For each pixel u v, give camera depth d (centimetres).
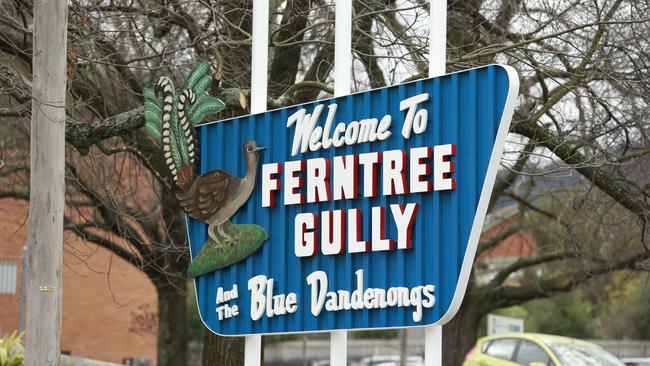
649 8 1667
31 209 1154
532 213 2941
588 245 2581
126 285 3794
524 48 1566
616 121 1661
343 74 1229
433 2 1158
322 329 1194
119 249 2078
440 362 1107
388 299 1130
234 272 1298
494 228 3491
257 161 1284
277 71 1817
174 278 2189
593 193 2164
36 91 1170
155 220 2223
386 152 1149
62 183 1164
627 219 2048
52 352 1124
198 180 1334
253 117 1300
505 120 1073
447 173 1101
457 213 1090
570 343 2194
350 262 1171
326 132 1216
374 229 1149
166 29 1767
